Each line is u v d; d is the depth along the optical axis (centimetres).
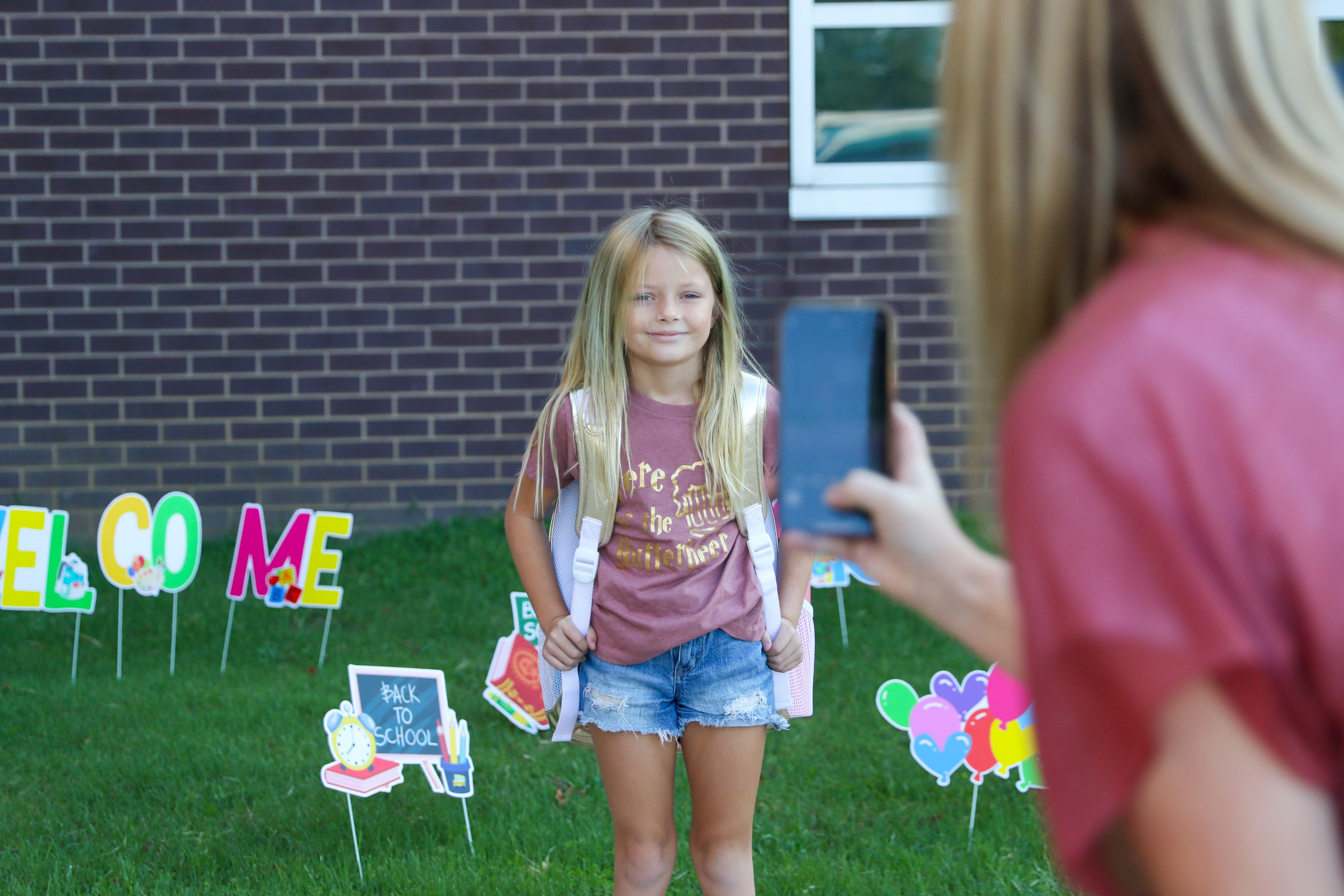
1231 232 76
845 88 718
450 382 723
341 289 716
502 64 706
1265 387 67
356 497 726
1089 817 68
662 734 263
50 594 503
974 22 84
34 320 711
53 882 332
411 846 362
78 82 699
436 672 346
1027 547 70
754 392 270
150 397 717
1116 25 79
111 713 468
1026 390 74
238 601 578
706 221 717
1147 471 66
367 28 702
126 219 707
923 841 365
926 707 363
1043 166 81
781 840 362
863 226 721
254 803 390
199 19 697
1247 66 76
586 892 328
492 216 714
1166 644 64
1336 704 64
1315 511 64
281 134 706
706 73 710
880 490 109
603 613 265
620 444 265
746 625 264
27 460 715
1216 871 64
